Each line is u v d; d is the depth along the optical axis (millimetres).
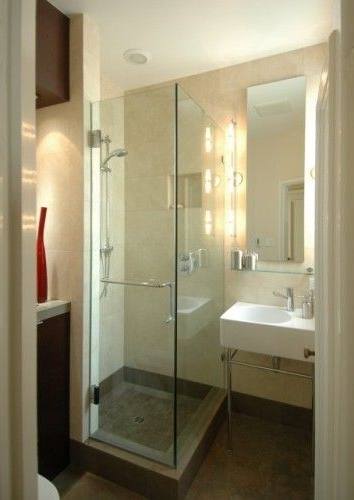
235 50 1873
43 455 1457
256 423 1986
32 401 470
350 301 483
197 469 1567
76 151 1586
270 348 1561
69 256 1621
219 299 2090
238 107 2027
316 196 1105
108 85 2176
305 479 1530
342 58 500
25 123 449
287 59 1892
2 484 432
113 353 1824
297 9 1524
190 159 1722
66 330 1597
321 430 919
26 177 451
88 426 1630
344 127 493
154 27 1657
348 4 497
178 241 1649
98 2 1473
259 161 1975
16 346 444
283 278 1937
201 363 1892
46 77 1447
